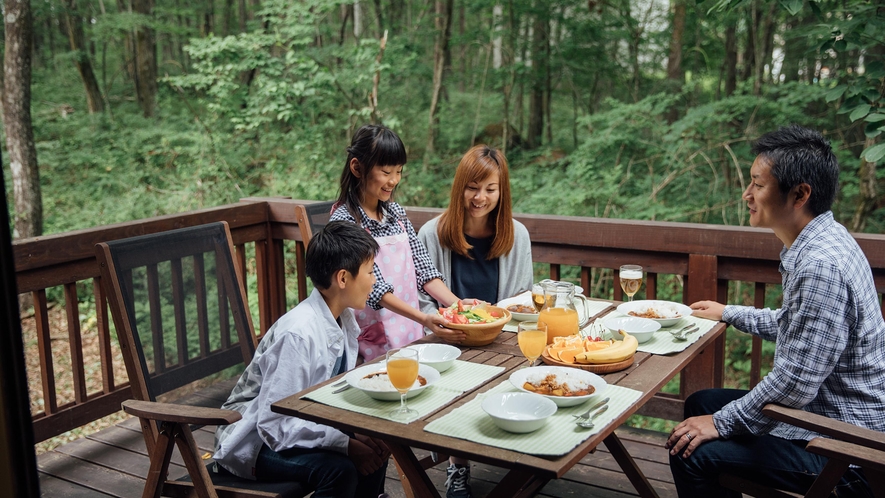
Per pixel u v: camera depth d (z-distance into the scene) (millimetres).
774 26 9227
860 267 1804
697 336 2178
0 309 740
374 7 13344
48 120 12375
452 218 2596
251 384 1994
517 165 10648
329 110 9812
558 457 1365
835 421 1649
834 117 7996
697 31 10672
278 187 8867
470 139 11688
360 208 2469
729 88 10305
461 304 2250
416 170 10516
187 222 3336
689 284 2975
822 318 1741
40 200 8352
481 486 2582
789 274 1882
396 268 2486
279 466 1888
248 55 8695
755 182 1894
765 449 1841
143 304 2119
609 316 2404
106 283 2016
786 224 1882
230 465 1941
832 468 1616
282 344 1886
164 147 10172
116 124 11984
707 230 2895
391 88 10984
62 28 15250
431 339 2229
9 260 742
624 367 1888
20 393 761
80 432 4871
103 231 2965
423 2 12391
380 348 2504
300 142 8914
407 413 1605
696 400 2281
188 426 1801
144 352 2086
